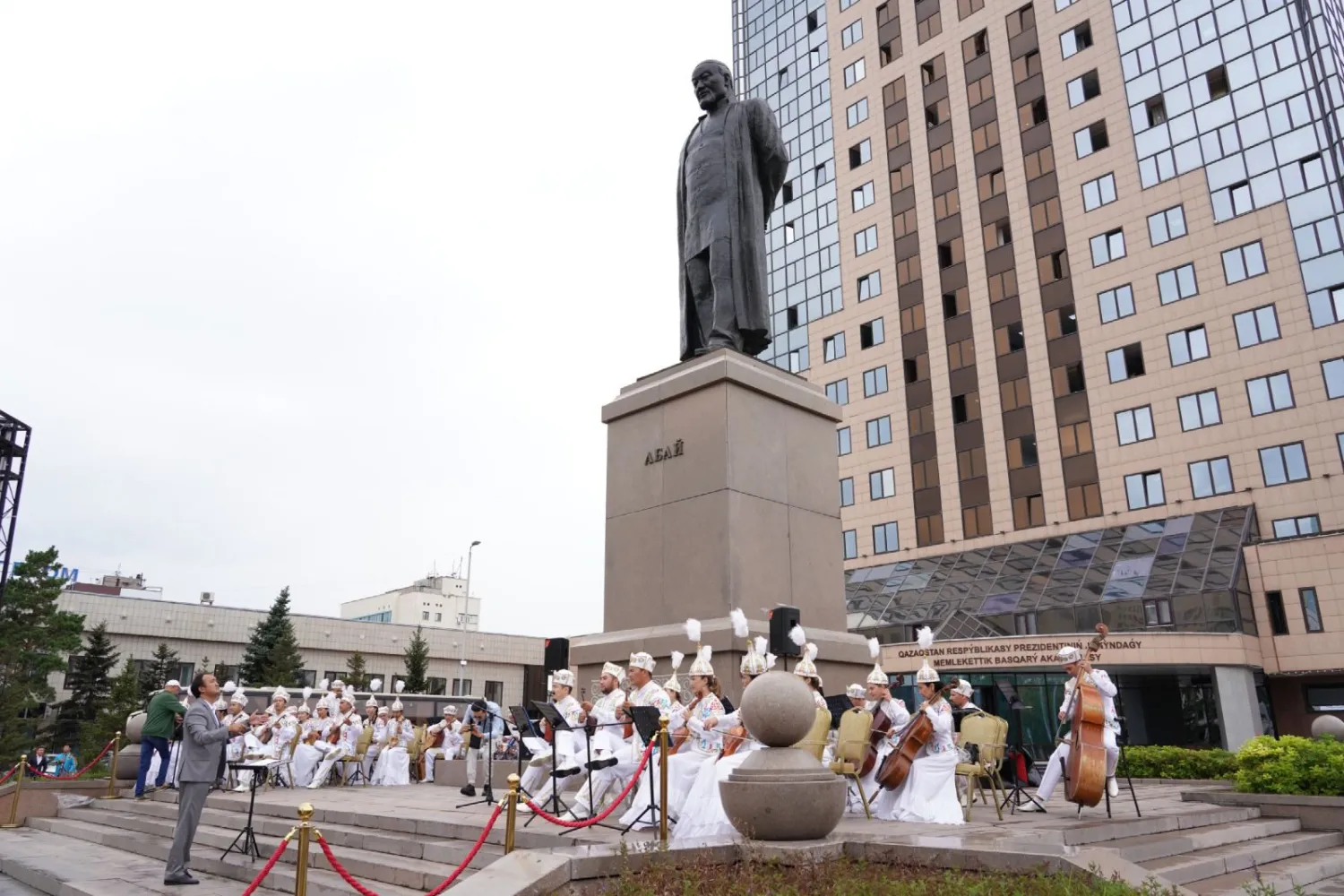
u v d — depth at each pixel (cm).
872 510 5103
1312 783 1329
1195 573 3597
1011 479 4578
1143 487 4138
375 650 6094
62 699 4978
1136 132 4466
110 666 4544
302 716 1986
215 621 5634
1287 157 3988
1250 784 1391
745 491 1310
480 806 1146
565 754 987
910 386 5112
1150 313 4262
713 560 1273
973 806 1154
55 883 986
